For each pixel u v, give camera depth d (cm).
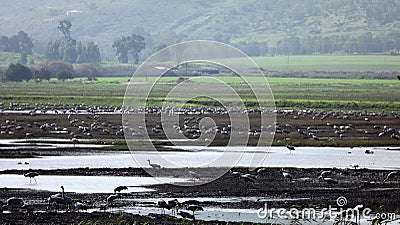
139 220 5366
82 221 5341
